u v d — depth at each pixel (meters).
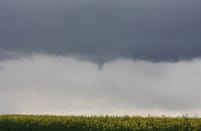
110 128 48.09
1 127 50.97
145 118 52.66
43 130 49.91
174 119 51.44
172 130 47.16
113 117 53.72
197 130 46.88
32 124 51.38
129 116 53.47
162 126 48.31
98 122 50.44
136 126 48.69
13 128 50.62
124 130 47.88
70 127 49.47
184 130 46.66
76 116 57.62
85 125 49.91
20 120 53.78
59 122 51.53
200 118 51.47
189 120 49.78
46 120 52.97
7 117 57.41
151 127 47.56
